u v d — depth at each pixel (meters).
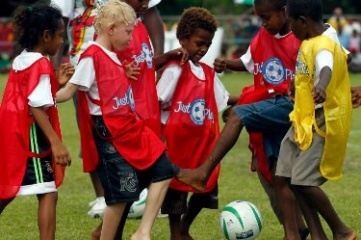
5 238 17.44
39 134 14.38
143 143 14.91
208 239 17.27
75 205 20.69
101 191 19.41
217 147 16.03
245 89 16.81
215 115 16.77
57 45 14.82
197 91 16.42
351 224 18.45
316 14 15.07
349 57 15.62
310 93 15.02
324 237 15.83
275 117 16.06
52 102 14.27
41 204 14.49
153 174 15.03
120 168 14.81
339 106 15.01
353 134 33.22
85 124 14.99
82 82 14.72
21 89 14.34
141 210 18.91
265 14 16.20
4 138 14.35
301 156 15.07
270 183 16.64
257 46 16.64
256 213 16.12
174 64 16.38
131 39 15.48
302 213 15.93
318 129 14.97
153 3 18.69
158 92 16.34
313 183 15.05
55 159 14.19
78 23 18.81
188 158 16.42
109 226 14.98
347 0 83.06
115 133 14.77
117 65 14.97
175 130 16.33
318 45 14.82
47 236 14.45
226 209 16.22
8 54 67.75
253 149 16.81
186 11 16.56
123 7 14.95
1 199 14.50
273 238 17.39
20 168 14.28
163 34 18.94
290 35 16.38
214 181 16.48
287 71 16.44
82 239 17.34
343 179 23.97
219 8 79.69
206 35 16.34
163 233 17.78
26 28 14.58
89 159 15.05
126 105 14.90
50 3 16.92
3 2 76.06
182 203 16.30
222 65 16.77
